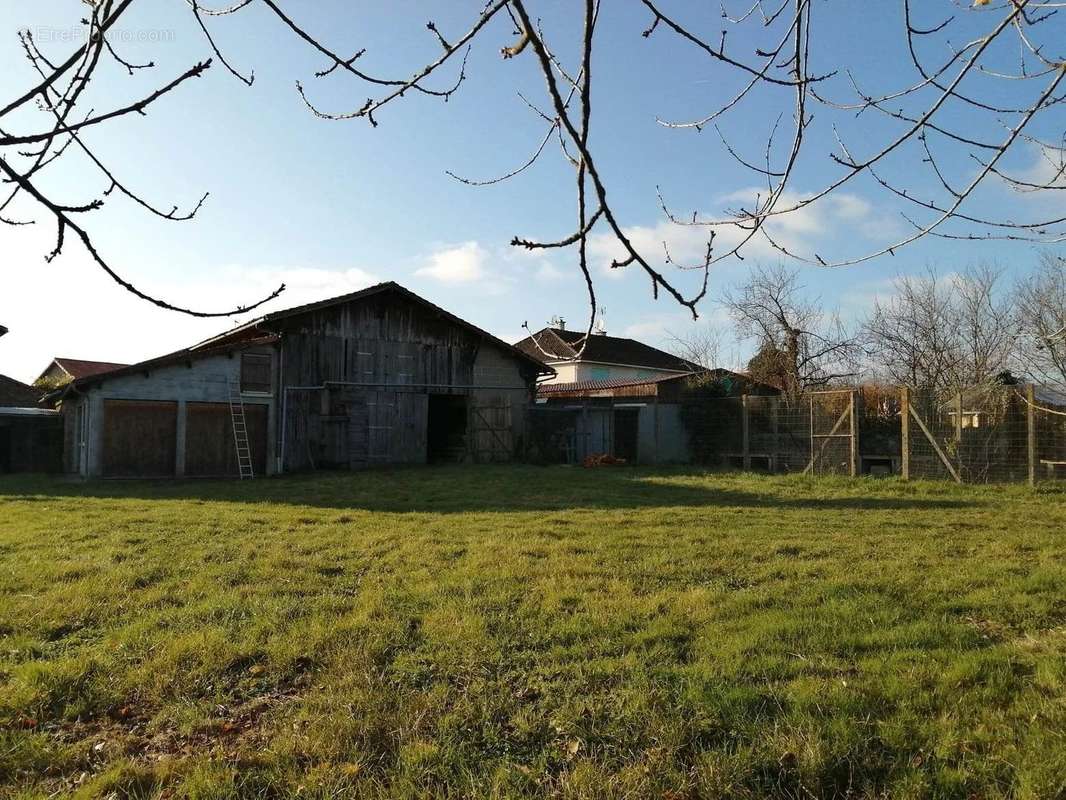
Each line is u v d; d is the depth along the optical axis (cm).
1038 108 242
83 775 354
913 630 511
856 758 350
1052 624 538
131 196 222
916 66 276
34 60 202
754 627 526
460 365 2442
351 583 675
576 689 429
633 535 927
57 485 1780
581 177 180
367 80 221
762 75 248
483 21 189
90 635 542
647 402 2502
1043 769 333
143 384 1953
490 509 1236
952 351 2558
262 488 1670
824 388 2823
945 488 1498
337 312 2228
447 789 337
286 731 389
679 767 351
